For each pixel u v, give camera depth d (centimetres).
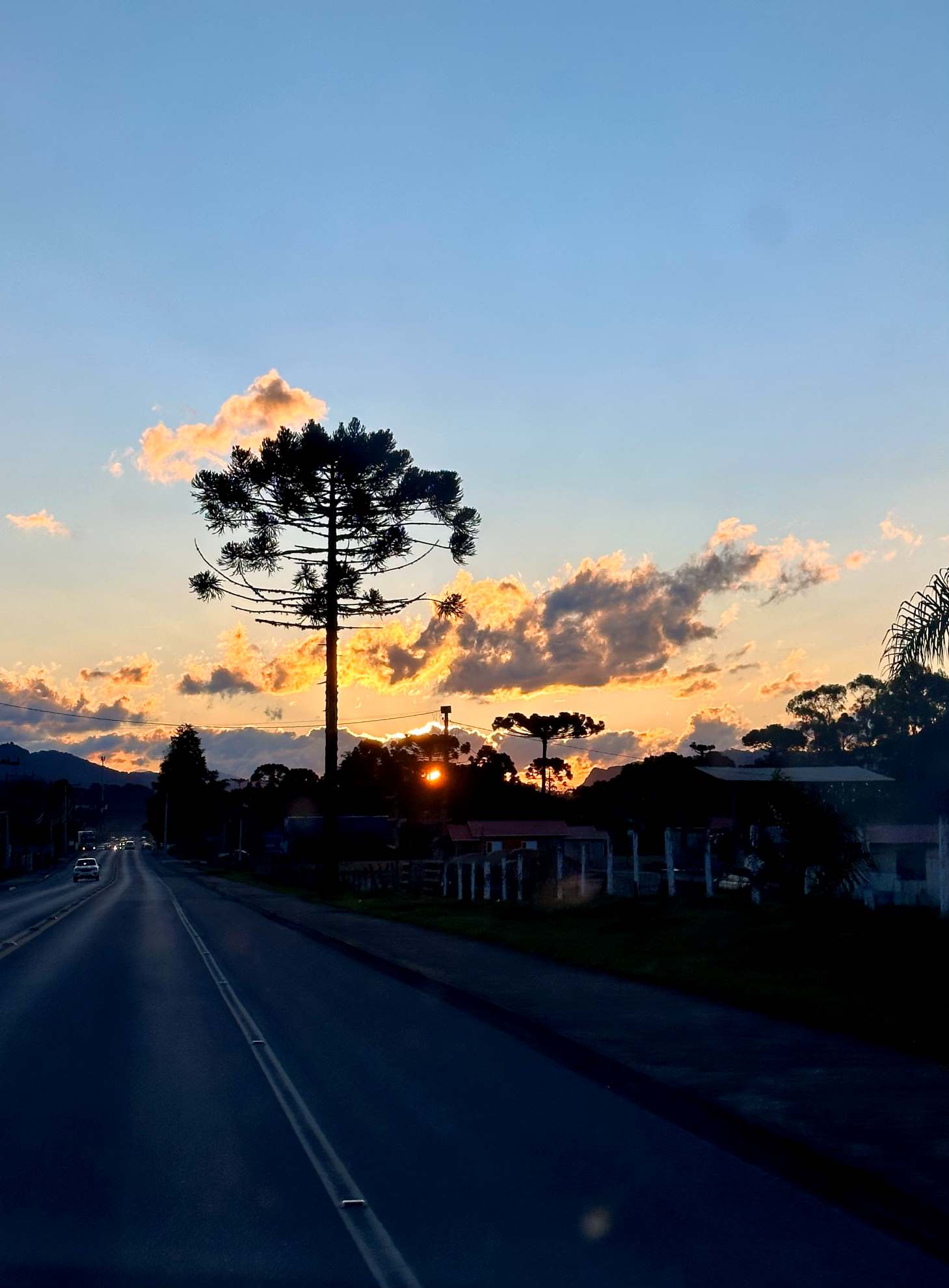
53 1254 609
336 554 4175
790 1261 602
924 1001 1302
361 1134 848
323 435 3981
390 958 2002
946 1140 777
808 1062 1053
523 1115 912
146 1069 1090
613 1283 572
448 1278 577
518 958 2000
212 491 3984
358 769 11694
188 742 16350
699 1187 726
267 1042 1241
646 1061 1056
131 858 15275
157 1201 693
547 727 9719
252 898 4488
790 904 2156
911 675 1686
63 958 2180
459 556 4156
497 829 7069
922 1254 612
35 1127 869
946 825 1969
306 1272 584
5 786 14712
